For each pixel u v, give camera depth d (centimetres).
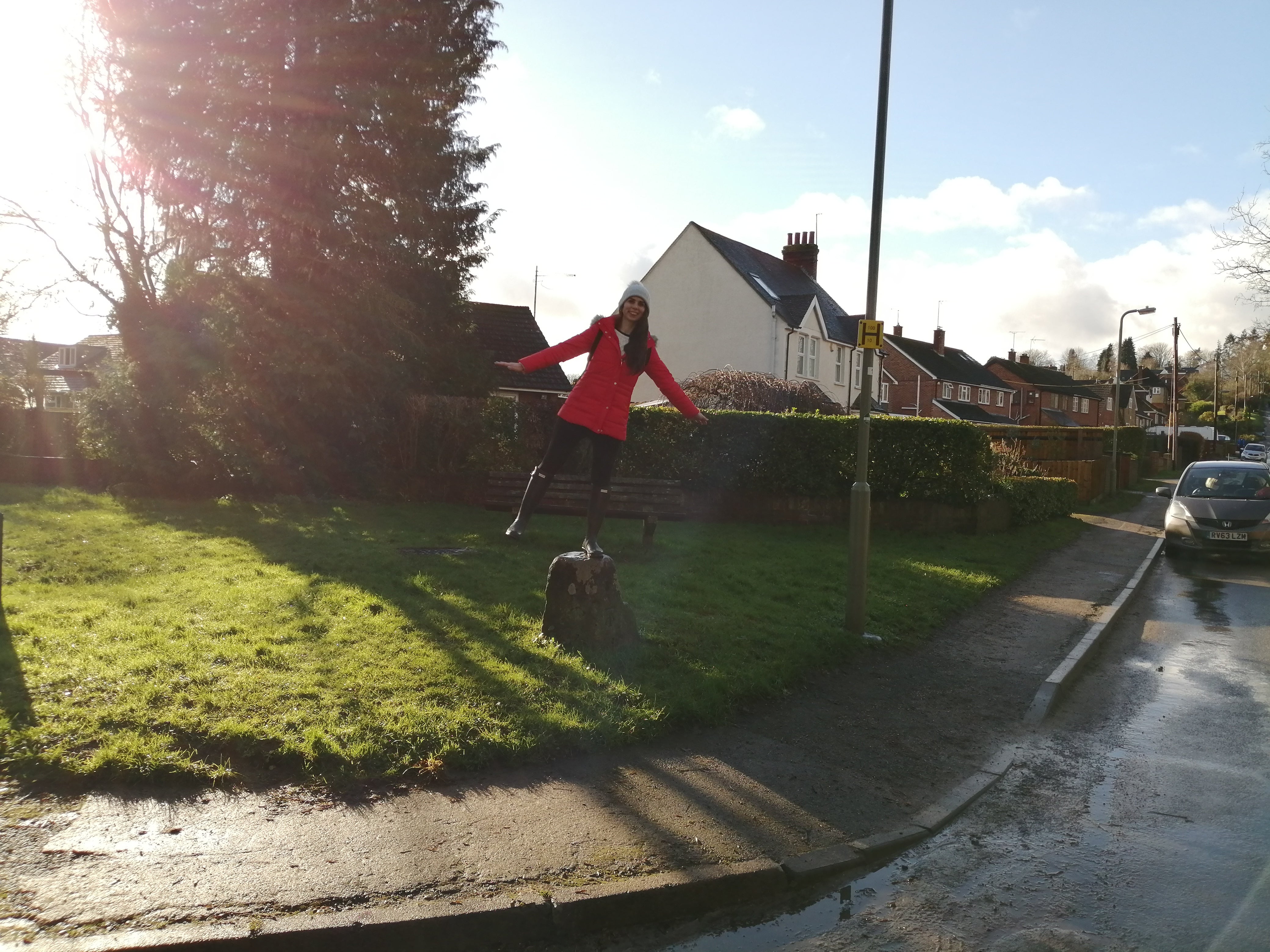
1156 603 1147
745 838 403
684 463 1548
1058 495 1953
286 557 872
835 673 694
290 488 1431
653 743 505
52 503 1210
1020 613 983
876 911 366
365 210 1565
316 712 469
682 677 587
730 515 1544
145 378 1413
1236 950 342
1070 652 819
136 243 1673
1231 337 8306
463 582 789
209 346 1438
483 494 1556
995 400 6356
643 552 1062
